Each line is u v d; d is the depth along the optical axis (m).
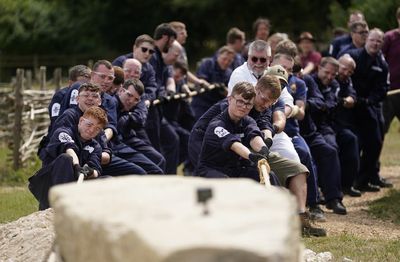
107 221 8.65
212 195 8.84
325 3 67.44
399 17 26.53
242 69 18.61
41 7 68.31
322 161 21.41
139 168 18.78
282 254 7.75
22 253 14.95
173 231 8.03
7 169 27.25
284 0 68.31
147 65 22.45
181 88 25.03
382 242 18.14
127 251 8.25
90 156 17.00
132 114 20.11
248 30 70.38
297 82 20.25
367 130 24.50
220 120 16.42
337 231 19.31
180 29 25.41
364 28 24.69
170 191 9.51
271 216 8.46
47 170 16.59
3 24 67.00
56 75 30.98
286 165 17.52
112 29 71.62
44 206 16.81
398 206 22.09
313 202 19.81
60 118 16.97
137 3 71.56
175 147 23.58
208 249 7.64
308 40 28.11
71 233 9.48
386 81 24.48
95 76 18.97
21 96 27.41
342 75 23.23
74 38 70.25
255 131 16.38
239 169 16.58
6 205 22.17
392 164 29.41
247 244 7.71
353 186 24.56
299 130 21.45
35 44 68.38
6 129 31.33
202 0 69.50
